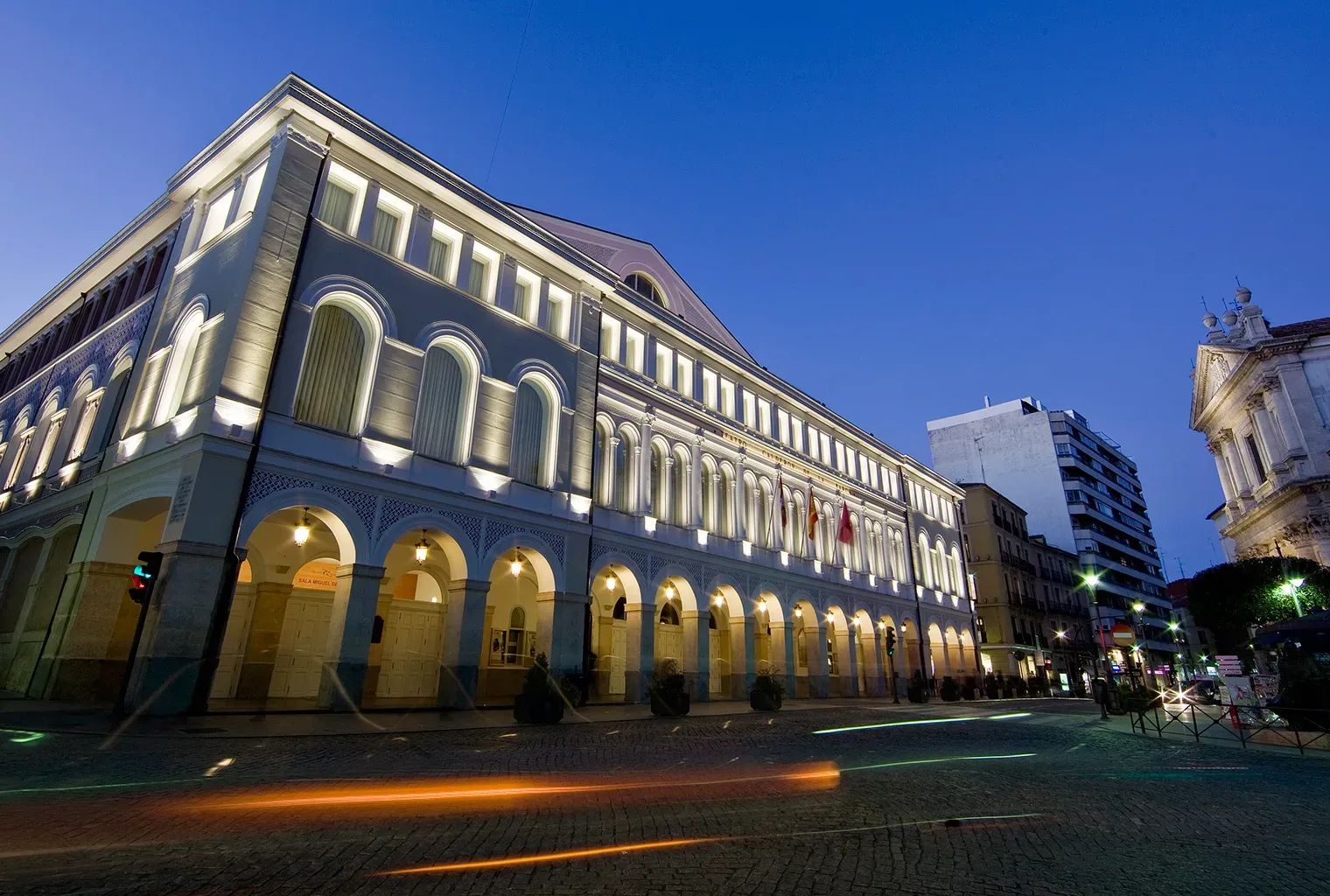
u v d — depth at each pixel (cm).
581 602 2109
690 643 2539
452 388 1941
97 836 560
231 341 1508
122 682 1294
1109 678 3098
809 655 3142
